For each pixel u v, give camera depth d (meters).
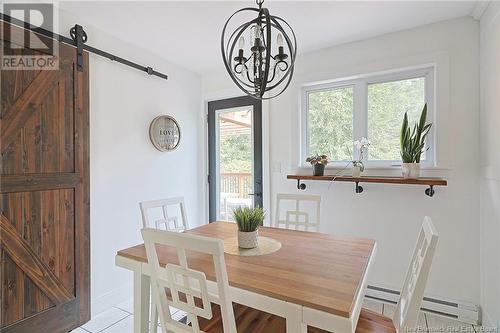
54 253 1.86
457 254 2.06
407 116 2.21
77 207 2.00
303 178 2.52
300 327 0.97
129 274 2.46
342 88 2.58
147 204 1.91
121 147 2.40
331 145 2.63
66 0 1.80
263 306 1.03
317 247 1.52
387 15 2.00
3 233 1.61
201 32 2.26
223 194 3.27
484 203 1.90
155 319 1.54
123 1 1.82
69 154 1.95
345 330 0.88
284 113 2.78
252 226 1.52
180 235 1.00
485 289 1.90
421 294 1.08
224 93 3.16
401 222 2.26
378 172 2.35
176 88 2.98
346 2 1.83
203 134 3.31
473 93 1.98
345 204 2.49
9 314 1.64
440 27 2.08
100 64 2.22
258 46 1.22
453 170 2.05
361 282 1.11
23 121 1.71
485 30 1.84
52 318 1.84
